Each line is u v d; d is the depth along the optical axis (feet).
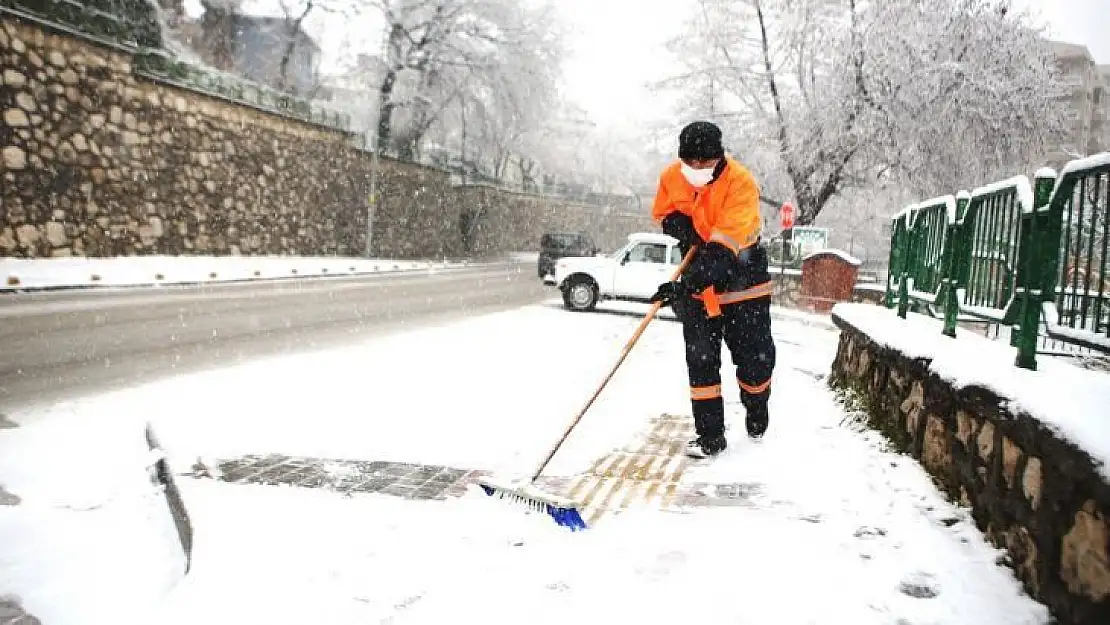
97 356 22.40
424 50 112.37
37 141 49.75
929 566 8.10
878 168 71.82
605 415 15.75
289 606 7.07
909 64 63.62
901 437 12.55
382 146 109.40
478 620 6.88
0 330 26.53
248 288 49.70
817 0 72.02
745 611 7.11
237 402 16.31
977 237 13.15
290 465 11.68
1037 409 7.37
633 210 232.32
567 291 46.75
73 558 8.27
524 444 13.26
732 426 14.82
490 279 77.36
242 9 111.14
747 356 13.34
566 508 9.11
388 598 7.27
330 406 15.98
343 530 8.96
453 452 12.59
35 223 49.85
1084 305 9.19
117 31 56.95
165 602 7.14
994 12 65.98
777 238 65.77
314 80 132.87
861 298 52.39
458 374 20.36
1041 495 7.38
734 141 79.05
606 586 7.61
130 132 58.34
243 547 8.38
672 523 9.42
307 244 87.40
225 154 71.00
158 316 32.63
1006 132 64.59
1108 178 8.86
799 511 9.88
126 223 58.23
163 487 10.55
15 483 10.74
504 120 123.44
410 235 118.21
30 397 16.74
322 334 29.63
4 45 46.96
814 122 69.72
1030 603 7.24
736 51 80.43
